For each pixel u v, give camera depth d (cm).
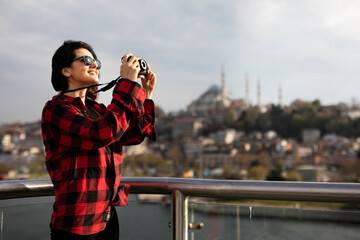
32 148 15138
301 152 13875
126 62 157
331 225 149
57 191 142
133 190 178
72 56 161
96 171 145
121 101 147
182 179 172
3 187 163
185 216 171
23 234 181
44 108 149
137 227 182
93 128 138
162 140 16838
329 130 16938
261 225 160
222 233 166
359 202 144
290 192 151
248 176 9381
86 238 141
